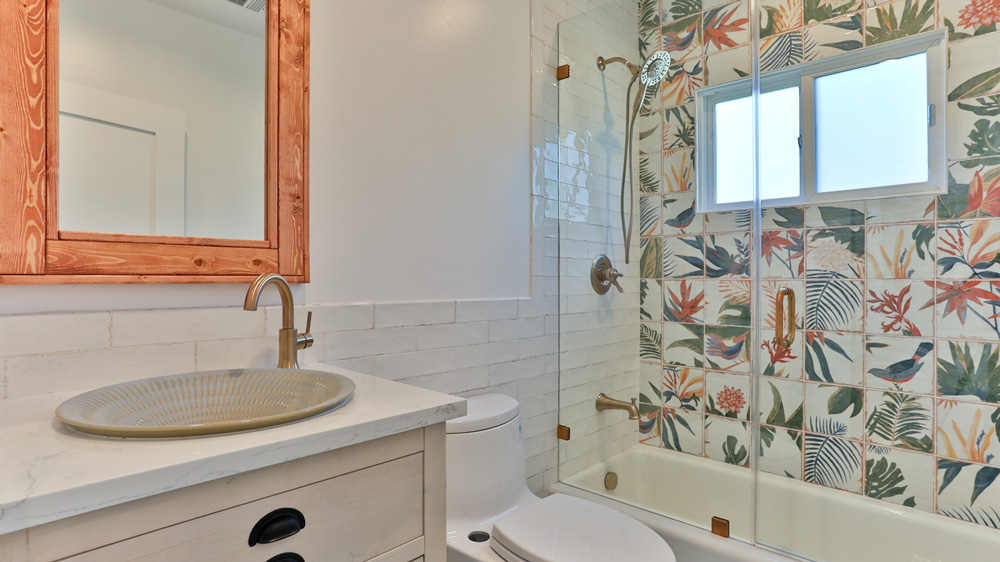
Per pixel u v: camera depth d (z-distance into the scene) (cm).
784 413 187
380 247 143
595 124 210
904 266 176
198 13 109
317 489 72
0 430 69
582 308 208
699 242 201
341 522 75
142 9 102
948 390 169
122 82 99
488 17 179
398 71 148
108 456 59
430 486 88
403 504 83
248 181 116
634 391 208
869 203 179
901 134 175
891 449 176
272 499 67
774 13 195
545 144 202
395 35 148
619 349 209
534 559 120
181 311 104
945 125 170
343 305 132
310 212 127
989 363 164
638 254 212
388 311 144
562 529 132
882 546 173
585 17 212
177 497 59
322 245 129
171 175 105
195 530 61
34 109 89
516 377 186
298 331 123
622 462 205
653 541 127
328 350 129
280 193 119
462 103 168
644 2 214
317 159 128
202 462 59
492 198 179
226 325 110
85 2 95
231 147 113
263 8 119
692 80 203
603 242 211
